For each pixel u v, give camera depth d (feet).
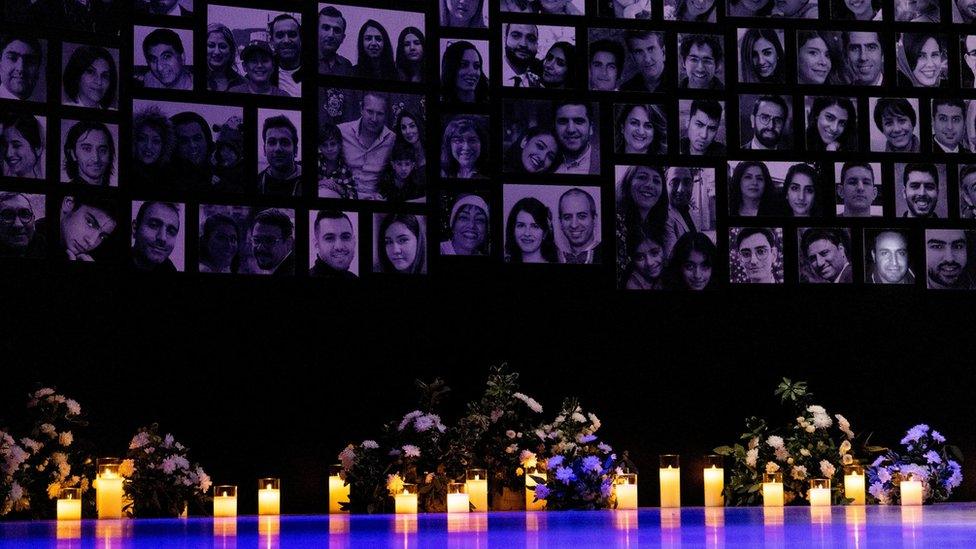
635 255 30.89
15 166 27.53
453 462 27.53
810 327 31.53
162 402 28.40
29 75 27.73
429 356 29.91
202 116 28.89
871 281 31.73
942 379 31.96
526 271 30.45
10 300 27.43
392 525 21.97
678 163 31.17
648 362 30.94
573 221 30.66
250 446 28.91
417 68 30.19
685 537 17.97
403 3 30.27
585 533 19.07
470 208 30.25
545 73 30.83
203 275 28.71
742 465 30.35
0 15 27.63
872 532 18.66
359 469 27.40
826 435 30.25
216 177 28.86
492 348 30.22
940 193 31.94
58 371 27.73
